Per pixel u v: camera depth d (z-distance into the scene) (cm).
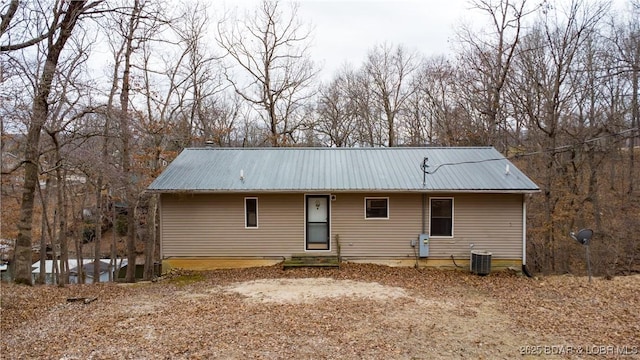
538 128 1917
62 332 712
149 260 1683
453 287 1062
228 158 1490
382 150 1566
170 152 1745
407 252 1295
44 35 1080
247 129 2792
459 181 1260
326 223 1316
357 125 3148
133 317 798
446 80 2853
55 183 1817
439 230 1295
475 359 596
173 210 1302
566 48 1809
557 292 997
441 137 2741
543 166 1894
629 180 1970
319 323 749
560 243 1742
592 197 1773
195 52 2119
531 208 1861
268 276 1182
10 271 2030
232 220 1305
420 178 1288
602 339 675
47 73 1086
